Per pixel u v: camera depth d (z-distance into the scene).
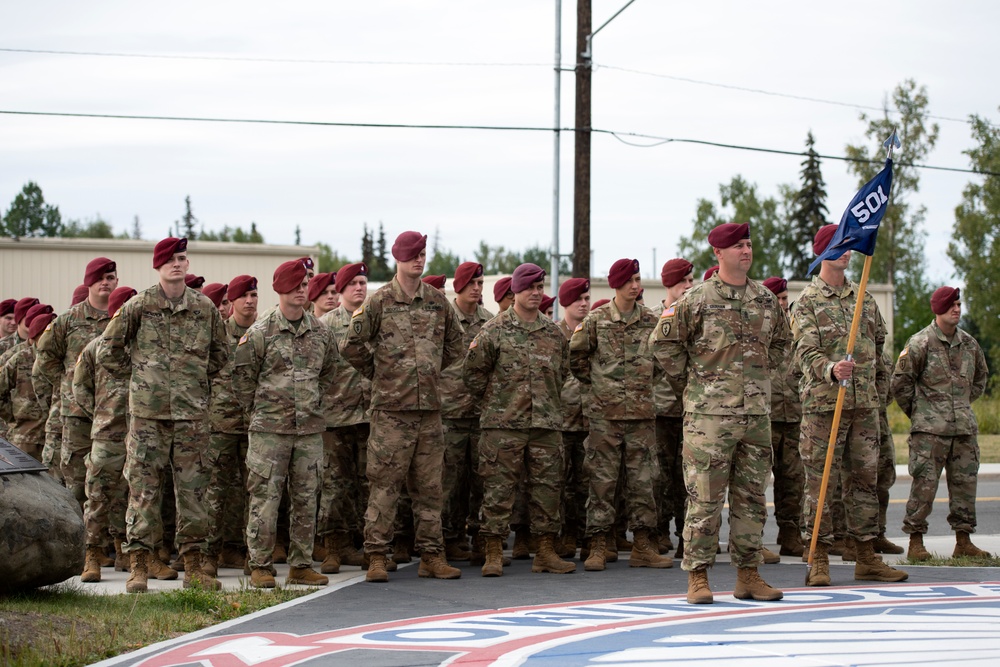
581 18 21.94
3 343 15.33
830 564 10.65
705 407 8.52
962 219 48.53
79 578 10.16
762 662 6.33
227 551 11.21
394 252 10.33
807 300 9.84
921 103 48.66
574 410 11.84
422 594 9.20
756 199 66.75
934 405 11.00
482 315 12.40
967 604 8.24
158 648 7.16
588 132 22.00
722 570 10.41
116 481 10.29
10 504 8.02
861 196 9.15
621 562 11.26
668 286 12.05
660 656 6.52
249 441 9.80
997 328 48.72
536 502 10.56
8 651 6.70
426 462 10.30
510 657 6.57
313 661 6.63
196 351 9.74
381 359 10.22
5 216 100.06
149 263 28.77
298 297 9.87
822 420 9.66
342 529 11.07
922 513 10.94
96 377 10.37
